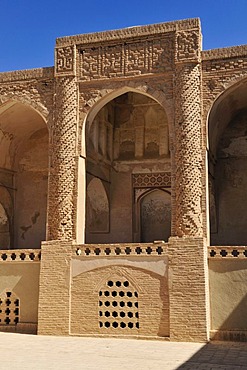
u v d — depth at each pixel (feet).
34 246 48.14
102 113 46.44
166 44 37.06
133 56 37.70
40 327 35.94
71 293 35.88
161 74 36.83
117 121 49.29
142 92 37.17
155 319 33.94
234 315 33.37
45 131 49.21
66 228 36.96
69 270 36.14
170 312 33.53
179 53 36.37
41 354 28.53
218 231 43.60
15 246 48.57
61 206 37.24
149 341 33.24
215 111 37.65
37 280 37.40
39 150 49.32
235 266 33.83
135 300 34.60
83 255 36.11
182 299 33.45
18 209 49.06
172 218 35.17
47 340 33.60
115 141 49.21
